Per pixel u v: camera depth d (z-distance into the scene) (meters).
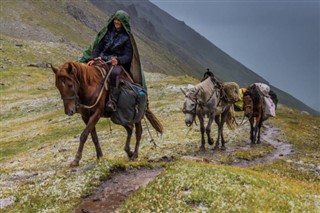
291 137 37.00
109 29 15.98
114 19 15.64
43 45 173.50
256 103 29.08
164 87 75.50
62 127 47.38
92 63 15.02
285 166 22.89
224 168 15.81
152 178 14.98
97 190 13.75
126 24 15.59
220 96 25.38
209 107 24.50
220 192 12.20
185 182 12.91
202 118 25.42
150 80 98.88
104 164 15.35
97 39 15.99
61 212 12.11
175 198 11.92
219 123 27.39
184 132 34.19
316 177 20.94
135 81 16.22
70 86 13.23
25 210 12.54
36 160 27.16
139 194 12.70
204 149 25.80
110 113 15.35
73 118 52.75
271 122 48.41
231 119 28.17
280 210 11.48
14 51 146.88
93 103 14.18
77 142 33.78
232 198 11.84
